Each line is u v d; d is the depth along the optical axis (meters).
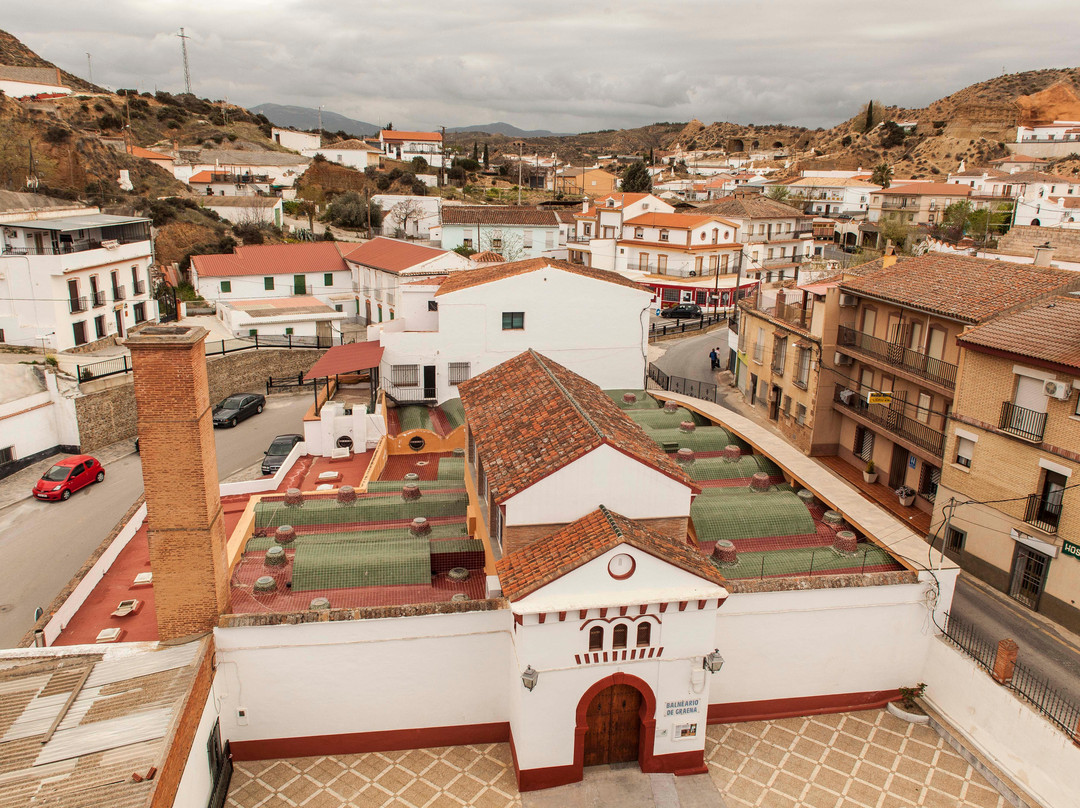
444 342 40.53
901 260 39.94
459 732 20.03
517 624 17.88
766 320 47.84
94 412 42.22
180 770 15.29
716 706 20.86
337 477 30.72
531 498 18.61
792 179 132.88
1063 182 93.94
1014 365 27.08
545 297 40.50
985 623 25.66
